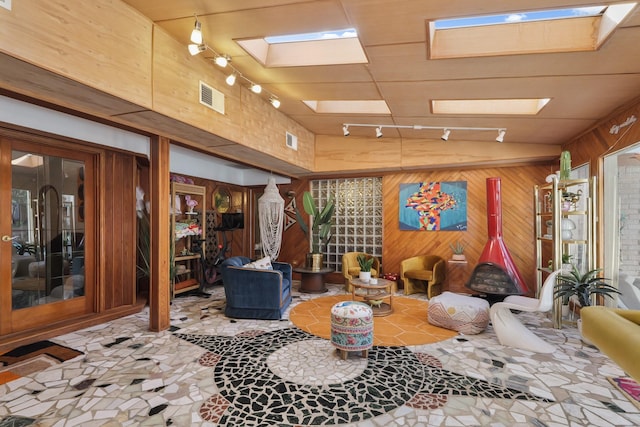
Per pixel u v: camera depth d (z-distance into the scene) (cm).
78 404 215
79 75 215
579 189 421
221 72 354
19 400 219
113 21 238
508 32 241
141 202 489
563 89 294
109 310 408
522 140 471
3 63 189
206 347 312
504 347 312
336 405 214
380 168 570
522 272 518
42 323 350
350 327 283
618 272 358
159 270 355
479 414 205
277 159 479
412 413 206
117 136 413
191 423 196
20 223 334
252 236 721
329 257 656
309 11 225
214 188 636
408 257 588
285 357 290
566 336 340
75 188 386
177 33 285
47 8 198
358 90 354
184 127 321
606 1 184
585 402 218
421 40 243
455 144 523
